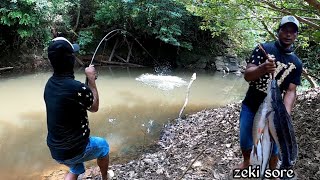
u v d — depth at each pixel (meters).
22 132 7.98
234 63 17.75
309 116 6.05
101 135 7.73
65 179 3.87
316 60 12.51
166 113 9.65
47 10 14.56
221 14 7.73
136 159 6.22
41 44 15.34
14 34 14.62
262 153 3.10
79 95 3.43
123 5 16.20
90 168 5.75
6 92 11.55
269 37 9.48
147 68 17.16
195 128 7.66
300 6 6.92
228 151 5.50
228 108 8.79
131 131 8.04
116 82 13.66
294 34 3.25
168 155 6.01
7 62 14.65
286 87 3.43
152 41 17.86
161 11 16.05
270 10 7.32
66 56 3.43
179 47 17.86
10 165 6.27
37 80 13.40
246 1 7.05
